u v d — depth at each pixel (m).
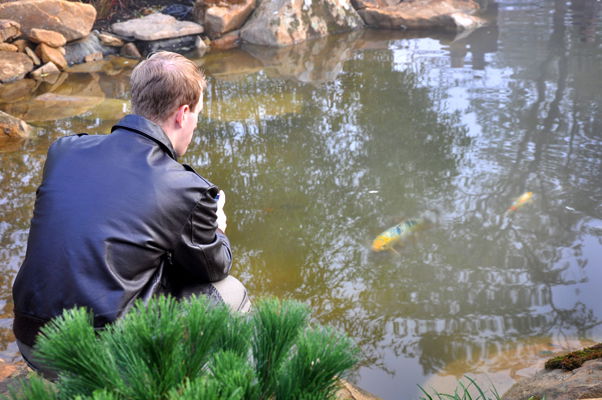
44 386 1.04
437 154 5.64
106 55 10.00
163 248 1.87
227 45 10.62
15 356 3.12
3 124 6.36
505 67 8.45
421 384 2.94
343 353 1.10
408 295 3.73
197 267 2.02
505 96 7.19
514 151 5.64
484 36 10.43
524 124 6.27
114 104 7.59
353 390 2.85
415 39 10.59
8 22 8.94
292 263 4.08
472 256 4.12
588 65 8.33
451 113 6.70
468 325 3.42
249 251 4.21
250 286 3.81
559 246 4.19
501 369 3.01
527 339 3.27
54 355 1.03
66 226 1.75
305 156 5.74
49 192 1.84
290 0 10.88
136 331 1.04
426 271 3.98
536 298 3.65
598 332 3.32
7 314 3.54
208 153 5.86
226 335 1.15
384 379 2.98
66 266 1.72
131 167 1.87
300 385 1.08
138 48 10.23
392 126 6.39
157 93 2.03
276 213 4.72
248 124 6.63
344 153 5.76
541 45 9.58
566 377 2.67
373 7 12.03
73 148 1.95
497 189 4.95
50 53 9.16
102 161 1.88
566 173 5.15
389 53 9.65
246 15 10.98
